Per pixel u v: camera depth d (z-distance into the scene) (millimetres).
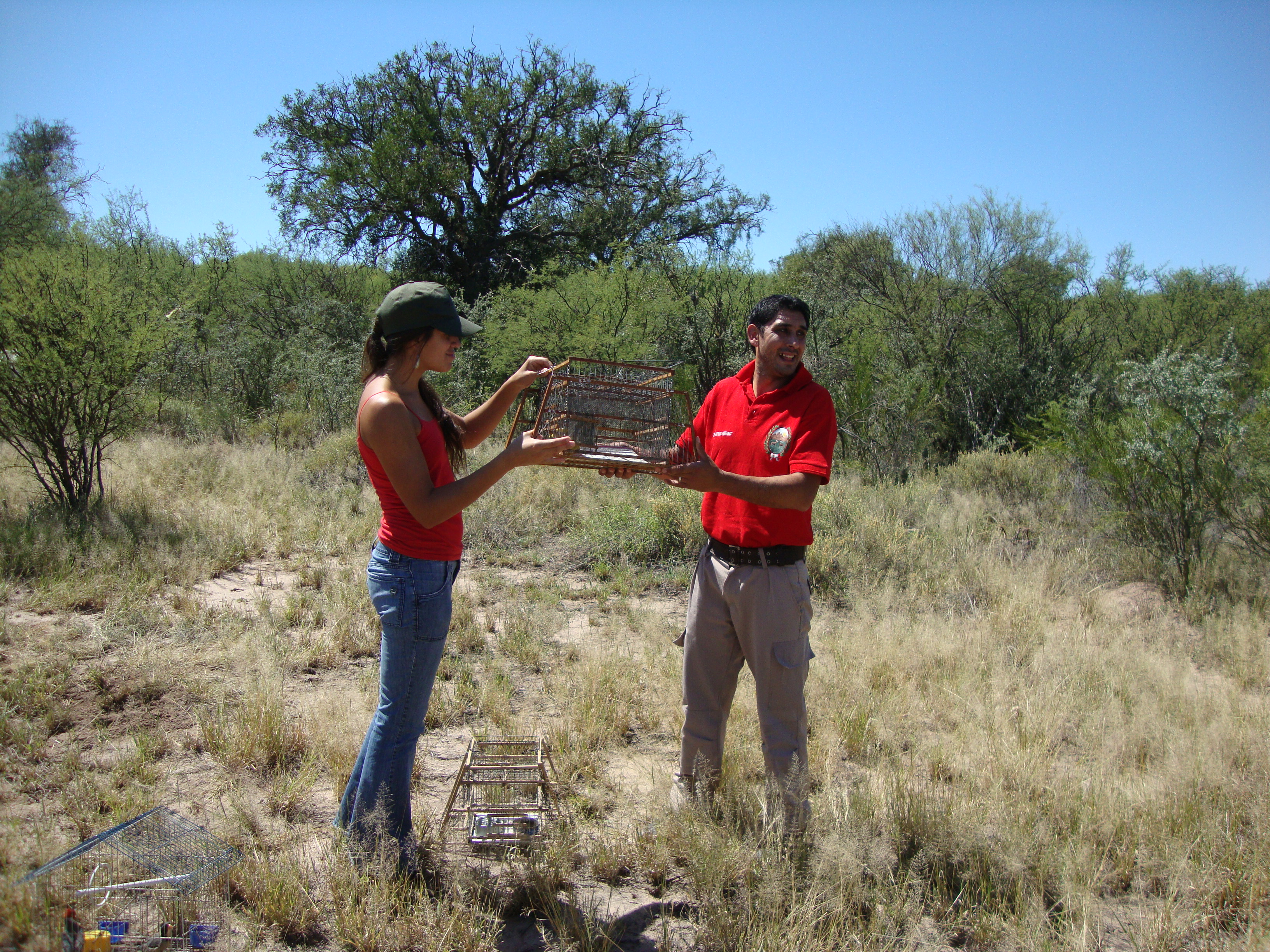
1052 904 2875
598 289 15320
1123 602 6312
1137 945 2598
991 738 3939
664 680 4570
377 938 2500
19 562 5863
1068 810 3279
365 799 2818
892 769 3742
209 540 6844
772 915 2596
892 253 15484
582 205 25750
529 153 25641
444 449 2873
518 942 2639
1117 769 3748
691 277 15219
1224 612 5770
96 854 2752
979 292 14359
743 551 3074
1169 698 4410
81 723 3848
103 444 9125
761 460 3070
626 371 6359
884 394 11805
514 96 24625
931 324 14273
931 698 4520
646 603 6363
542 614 5590
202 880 2646
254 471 9695
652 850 3029
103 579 5668
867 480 10680
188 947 2449
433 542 2770
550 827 3127
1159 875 2936
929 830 3070
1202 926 2713
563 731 3953
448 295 2879
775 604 3031
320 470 9883
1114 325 15086
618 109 25734
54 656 4410
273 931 2562
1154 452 6656
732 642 3240
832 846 2840
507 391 3248
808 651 3150
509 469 2689
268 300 20250
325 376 13406
